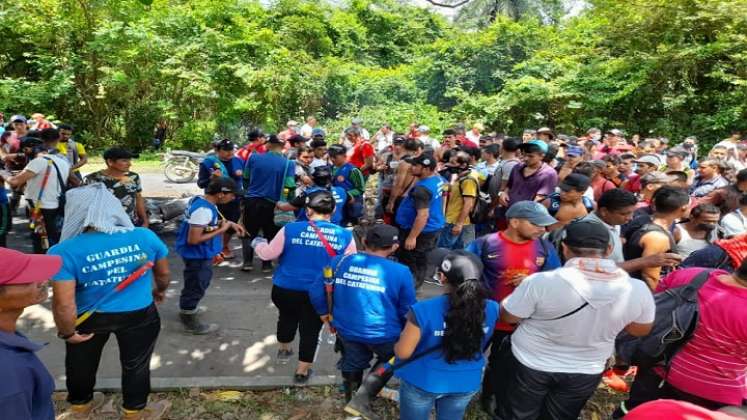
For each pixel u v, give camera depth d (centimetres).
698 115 1641
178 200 859
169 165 1302
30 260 189
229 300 560
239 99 1847
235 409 360
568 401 268
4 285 179
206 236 446
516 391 273
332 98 2119
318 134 784
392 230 312
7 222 590
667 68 1669
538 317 256
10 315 185
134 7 1697
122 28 1639
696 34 1673
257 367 421
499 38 2142
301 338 382
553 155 655
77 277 280
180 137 1856
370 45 3073
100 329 292
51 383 184
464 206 577
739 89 1541
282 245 374
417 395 265
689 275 279
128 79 1706
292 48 2305
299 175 695
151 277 315
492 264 322
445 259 257
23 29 1616
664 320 264
